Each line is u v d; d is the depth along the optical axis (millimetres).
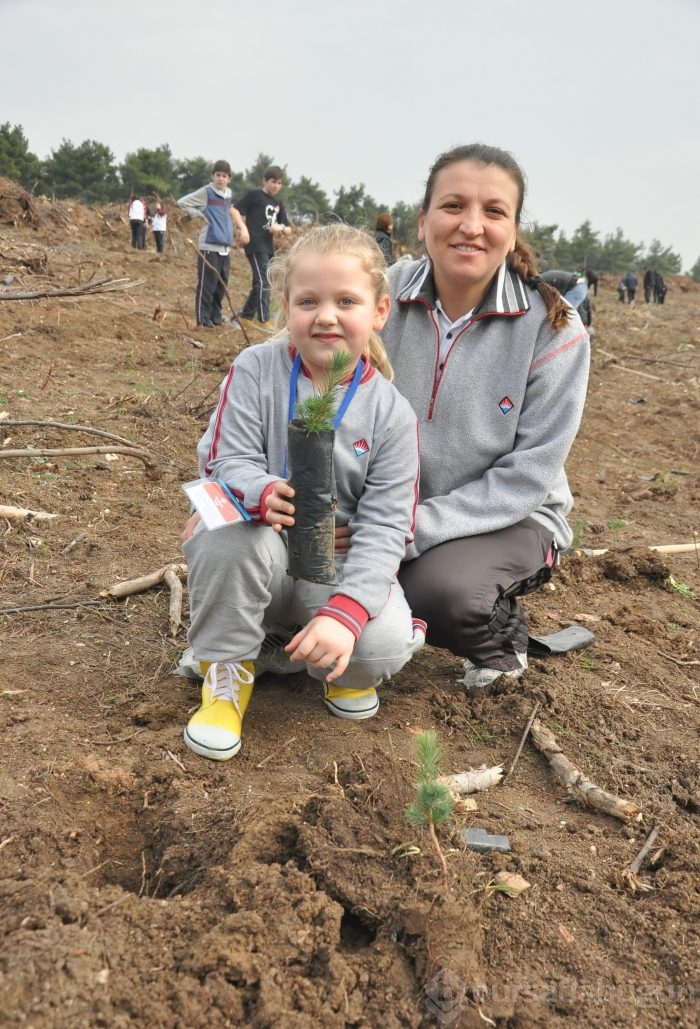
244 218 9211
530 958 1693
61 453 4039
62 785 2078
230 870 1768
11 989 1426
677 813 2203
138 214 17562
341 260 2107
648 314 20516
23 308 7809
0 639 2771
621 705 2688
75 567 3361
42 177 56906
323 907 1675
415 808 1746
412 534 2395
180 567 3318
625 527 4941
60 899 1637
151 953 1583
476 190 2400
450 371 2613
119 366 6965
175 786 2090
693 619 3559
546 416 2590
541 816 2154
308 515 2027
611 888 1910
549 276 9391
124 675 2641
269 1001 1509
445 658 2951
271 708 2525
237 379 2283
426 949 1623
